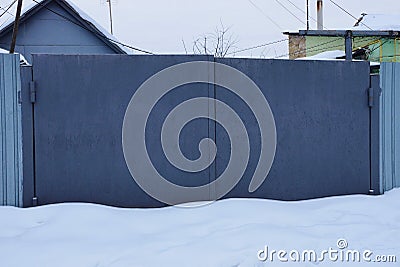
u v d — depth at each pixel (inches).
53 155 195.8
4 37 504.4
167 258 149.9
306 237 169.8
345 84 221.0
